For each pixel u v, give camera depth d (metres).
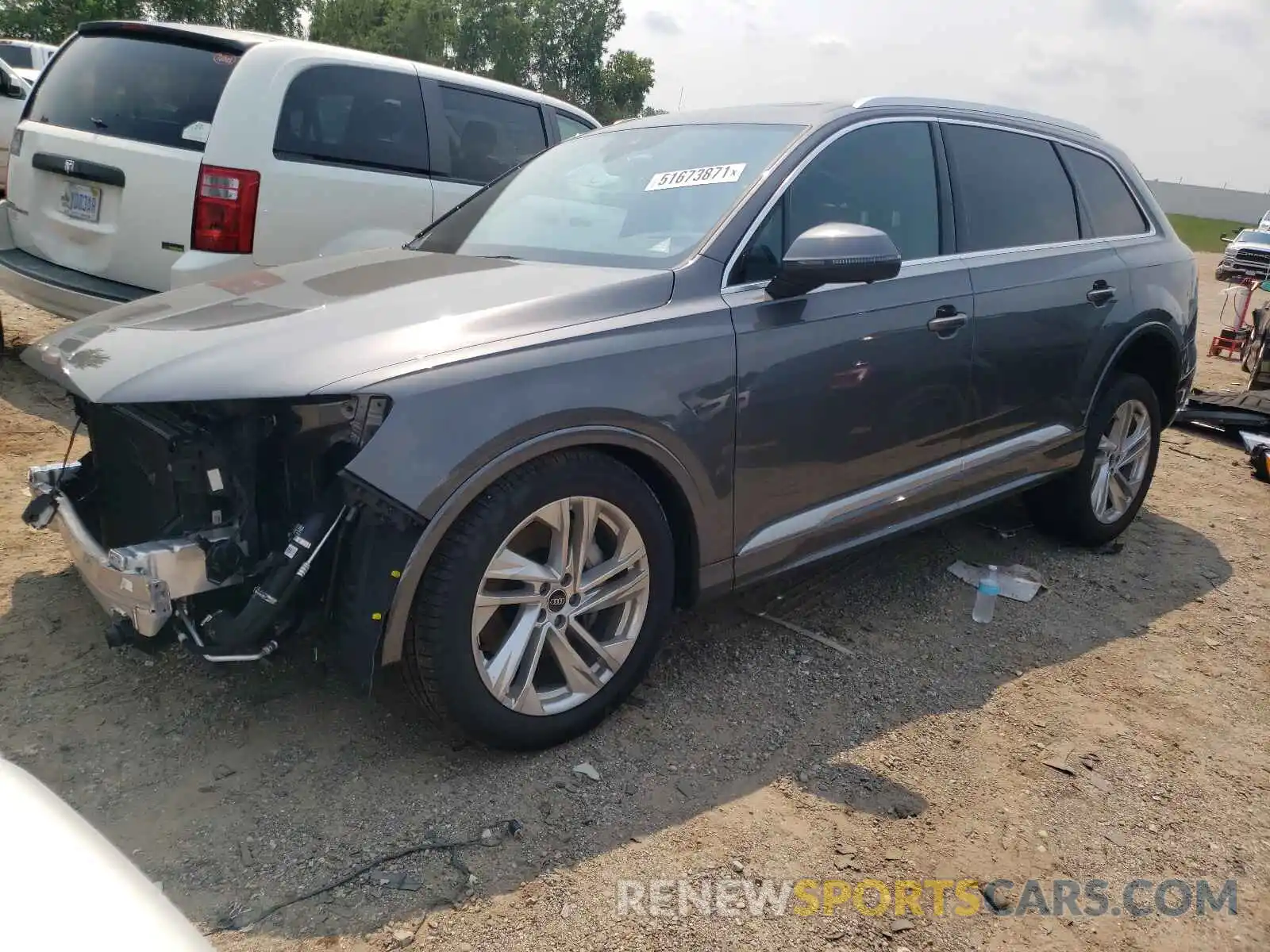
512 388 2.45
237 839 2.32
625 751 2.78
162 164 4.80
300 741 2.71
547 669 2.84
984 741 3.00
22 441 4.70
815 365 3.10
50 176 5.20
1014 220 4.00
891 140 3.59
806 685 3.24
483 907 2.17
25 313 7.18
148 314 2.85
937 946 2.18
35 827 1.30
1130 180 4.76
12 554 3.65
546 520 2.56
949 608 3.91
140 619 2.36
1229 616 4.09
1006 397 3.85
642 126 3.90
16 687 2.86
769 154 3.29
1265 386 8.52
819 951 2.13
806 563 3.29
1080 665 3.55
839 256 2.85
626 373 2.65
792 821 2.55
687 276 2.94
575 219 3.45
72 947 1.11
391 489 2.26
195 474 2.48
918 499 3.60
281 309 2.75
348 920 2.10
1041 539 4.77
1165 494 5.73
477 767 2.65
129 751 2.62
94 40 5.38
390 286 2.92
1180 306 4.71
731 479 2.95
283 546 2.50
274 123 4.98
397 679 3.00
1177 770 2.94
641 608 2.82
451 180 6.04
